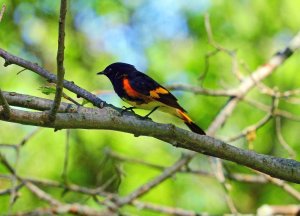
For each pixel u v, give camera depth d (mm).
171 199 13008
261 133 13711
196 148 5766
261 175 10258
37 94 13305
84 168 13188
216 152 5734
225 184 9656
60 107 5738
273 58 10719
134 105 7441
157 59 14406
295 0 14211
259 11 14258
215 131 9703
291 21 14258
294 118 9898
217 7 14234
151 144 13305
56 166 12742
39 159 12734
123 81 7395
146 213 12609
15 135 12984
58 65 4906
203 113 13766
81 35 15758
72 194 13172
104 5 15672
